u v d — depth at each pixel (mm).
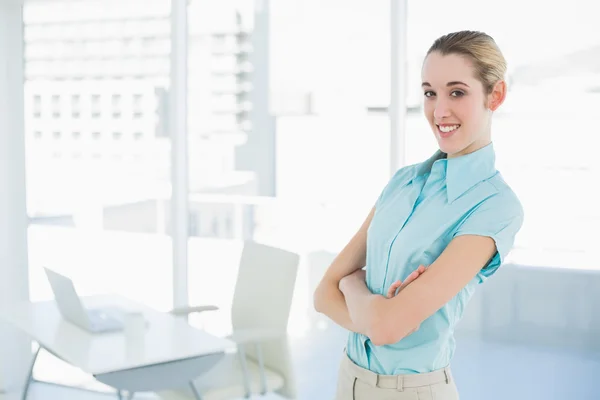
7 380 3410
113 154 3377
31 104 3475
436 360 1381
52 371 3365
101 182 3412
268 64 3000
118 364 2107
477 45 1300
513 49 2494
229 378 2564
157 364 2164
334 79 2846
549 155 2477
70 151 3447
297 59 2922
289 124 2977
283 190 3008
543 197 2498
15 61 3471
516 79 2496
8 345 3416
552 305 2521
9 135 3508
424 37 2639
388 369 1384
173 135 3242
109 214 3414
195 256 3260
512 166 2533
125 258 3395
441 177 1418
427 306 1292
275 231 3039
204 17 3150
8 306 2760
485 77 1309
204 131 3199
